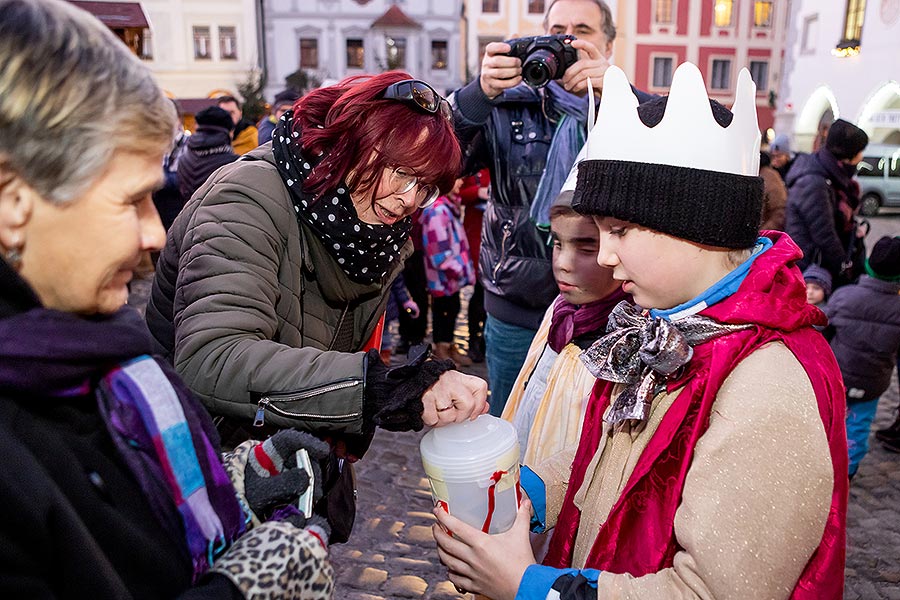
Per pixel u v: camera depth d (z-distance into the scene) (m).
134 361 0.81
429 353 1.22
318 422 1.22
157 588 0.75
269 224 1.34
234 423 1.38
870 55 18.05
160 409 0.79
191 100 28.03
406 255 1.69
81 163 0.66
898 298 3.19
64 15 0.69
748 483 0.89
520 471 1.34
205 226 1.31
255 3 28.34
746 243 1.02
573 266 1.57
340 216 1.36
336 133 1.32
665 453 1.01
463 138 2.46
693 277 1.03
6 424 0.67
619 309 1.17
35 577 0.63
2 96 0.64
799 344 0.99
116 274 0.75
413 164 1.32
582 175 1.08
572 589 0.99
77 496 0.70
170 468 0.79
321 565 0.82
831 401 0.96
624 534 1.04
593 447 1.22
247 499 0.93
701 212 0.98
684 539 0.92
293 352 1.25
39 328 0.68
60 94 0.65
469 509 1.13
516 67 2.32
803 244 4.36
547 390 1.62
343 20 30.06
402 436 4.04
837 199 4.39
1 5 0.66
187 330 1.26
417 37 30.48
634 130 1.00
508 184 2.47
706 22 29.20
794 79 21.73
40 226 0.68
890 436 3.90
